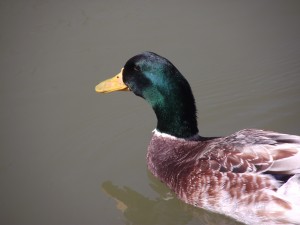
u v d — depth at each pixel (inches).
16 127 493.0
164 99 414.0
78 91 527.8
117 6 635.5
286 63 550.6
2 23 613.9
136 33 589.9
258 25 592.7
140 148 469.7
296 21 593.3
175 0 640.4
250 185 346.9
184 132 419.2
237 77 538.3
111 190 425.4
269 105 510.6
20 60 566.9
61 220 396.5
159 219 399.5
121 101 521.3
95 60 557.0
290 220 335.9
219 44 572.1
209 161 370.9
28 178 438.6
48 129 490.0
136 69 416.2
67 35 595.2
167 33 587.5
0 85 538.6
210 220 376.2
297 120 491.2
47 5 639.1
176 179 394.3
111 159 458.9
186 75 539.8
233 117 502.6
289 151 345.7
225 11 617.0
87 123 495.5
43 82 539.8
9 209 406.3
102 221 397.4
